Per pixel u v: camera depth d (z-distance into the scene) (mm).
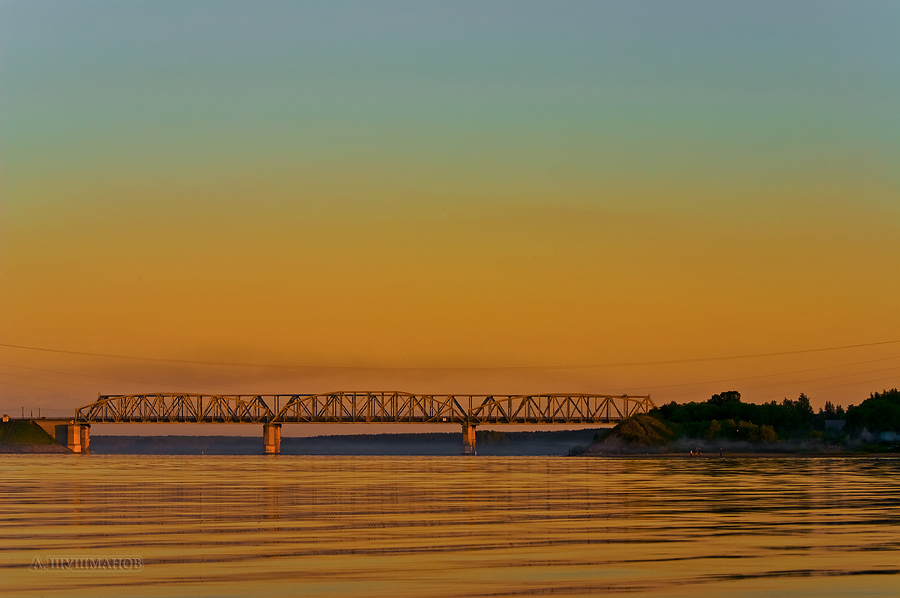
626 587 37219
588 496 89000
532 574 40062
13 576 39562
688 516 65938
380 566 42000
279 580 38562
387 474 155375
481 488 104875
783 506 75062
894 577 39438
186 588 36906
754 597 35438
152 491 97625
